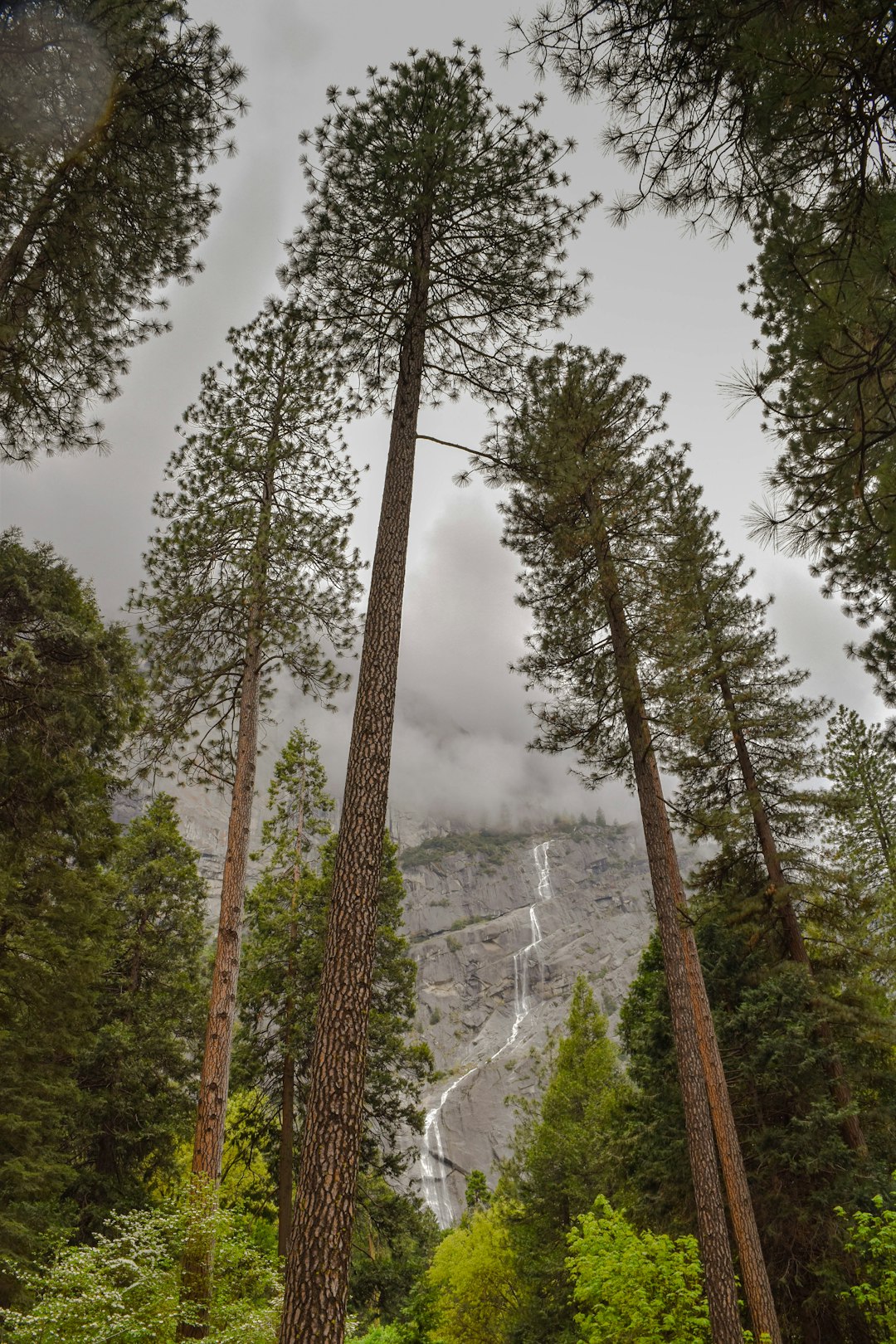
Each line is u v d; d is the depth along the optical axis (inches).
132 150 292.5
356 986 204.7
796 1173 458.3
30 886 465.4
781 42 140.4
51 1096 474.0
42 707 350.3
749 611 605.9
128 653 386.9
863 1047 512.7
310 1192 177.5
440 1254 1005.2
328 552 472.4
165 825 775.7
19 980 436.8
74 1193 563.5
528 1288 826.2
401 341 333.1
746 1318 451.2
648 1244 375.6
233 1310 249.8
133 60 265.1
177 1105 635.5
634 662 418.3
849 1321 427.5
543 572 471.2
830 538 219.1
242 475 474.9
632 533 443.8
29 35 255.3
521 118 312.5
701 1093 343.3
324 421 482.9
